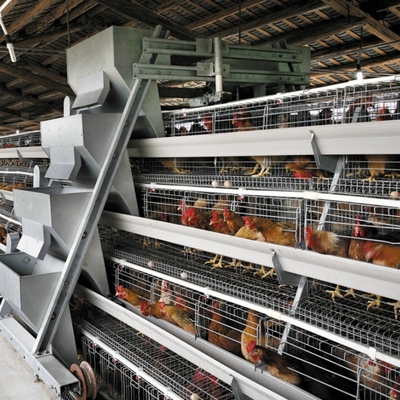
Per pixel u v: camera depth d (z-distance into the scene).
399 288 1.94
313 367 2.40
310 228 2.33
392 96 2.64
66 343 3.74
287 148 2.55
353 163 2.59
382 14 5.90
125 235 4.64
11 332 4.05
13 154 6.47
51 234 3.57
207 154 3.09
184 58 3.57
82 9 7.25
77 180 3.91
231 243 2.74
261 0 5.79
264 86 3.98
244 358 2.70
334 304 2.53
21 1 6.84
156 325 3.22
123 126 3.41
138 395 3.40
